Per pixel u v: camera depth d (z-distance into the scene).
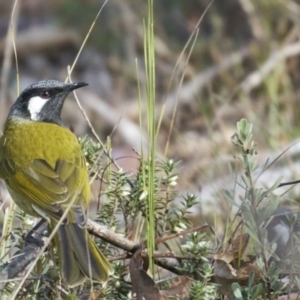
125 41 22.39
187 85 20.23
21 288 9.16
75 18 23.06
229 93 19.47
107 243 10.03
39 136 10.48
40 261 9.45
